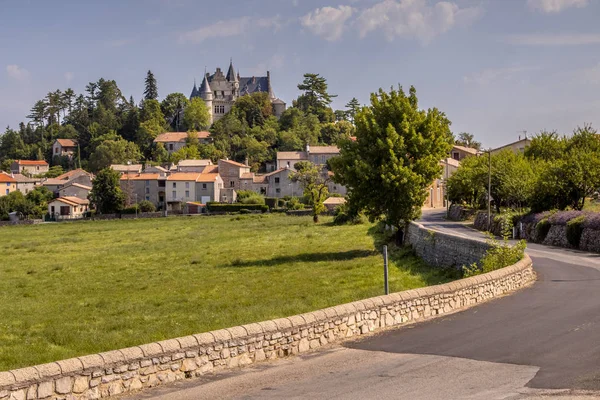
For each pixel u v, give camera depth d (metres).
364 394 11.78
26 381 10.79
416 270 39.03
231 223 96.75
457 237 36.84
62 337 22.31
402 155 47.59
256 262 46.50
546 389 11.49
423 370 13.20
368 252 50.22
